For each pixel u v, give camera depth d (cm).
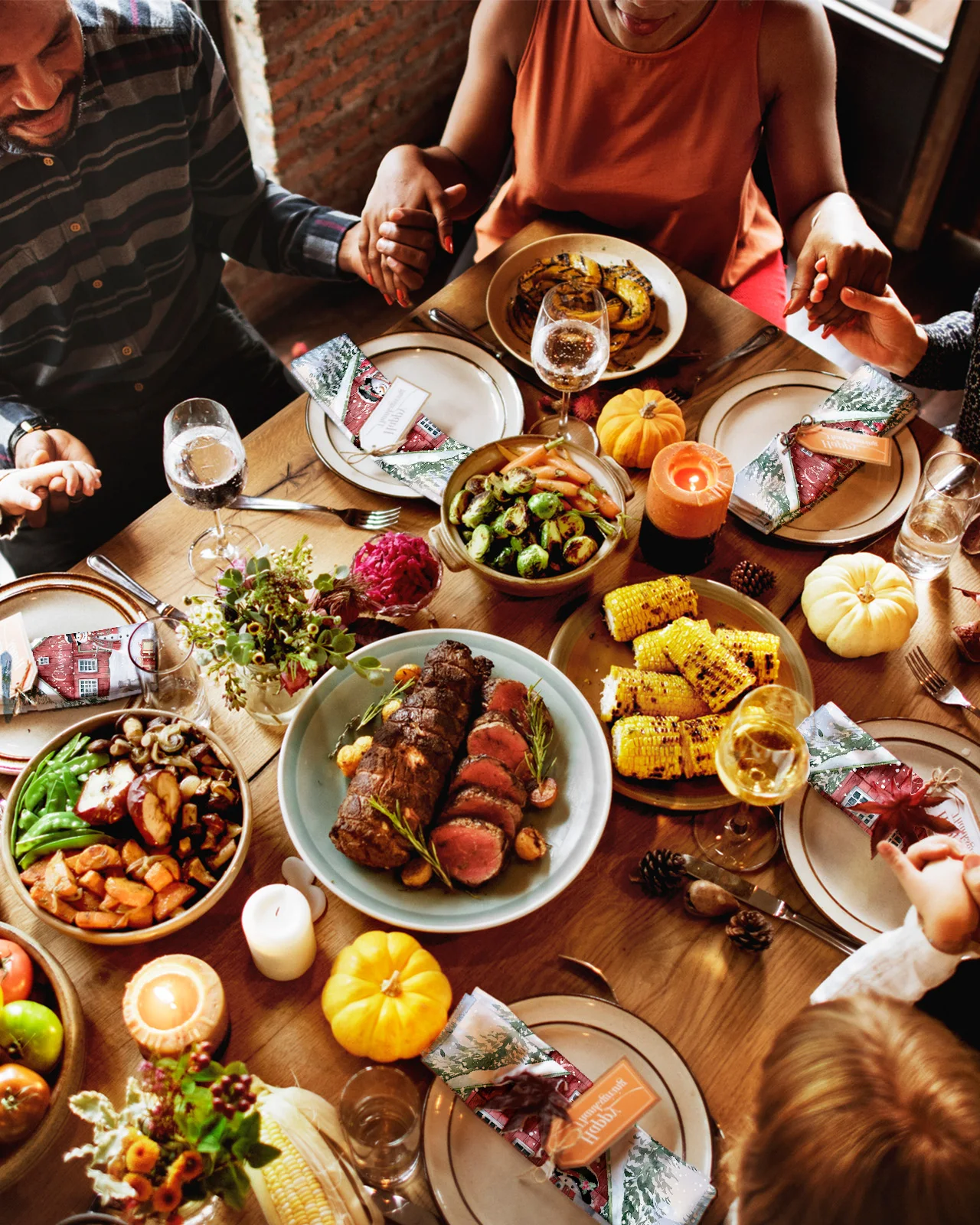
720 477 144
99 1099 89
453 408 178
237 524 163
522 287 189
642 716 136
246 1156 86
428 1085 112
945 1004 113
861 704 144
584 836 124
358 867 123
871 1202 69
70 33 169
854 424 169
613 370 182
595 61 208
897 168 354
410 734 125
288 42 312
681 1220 101
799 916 125
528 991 120
